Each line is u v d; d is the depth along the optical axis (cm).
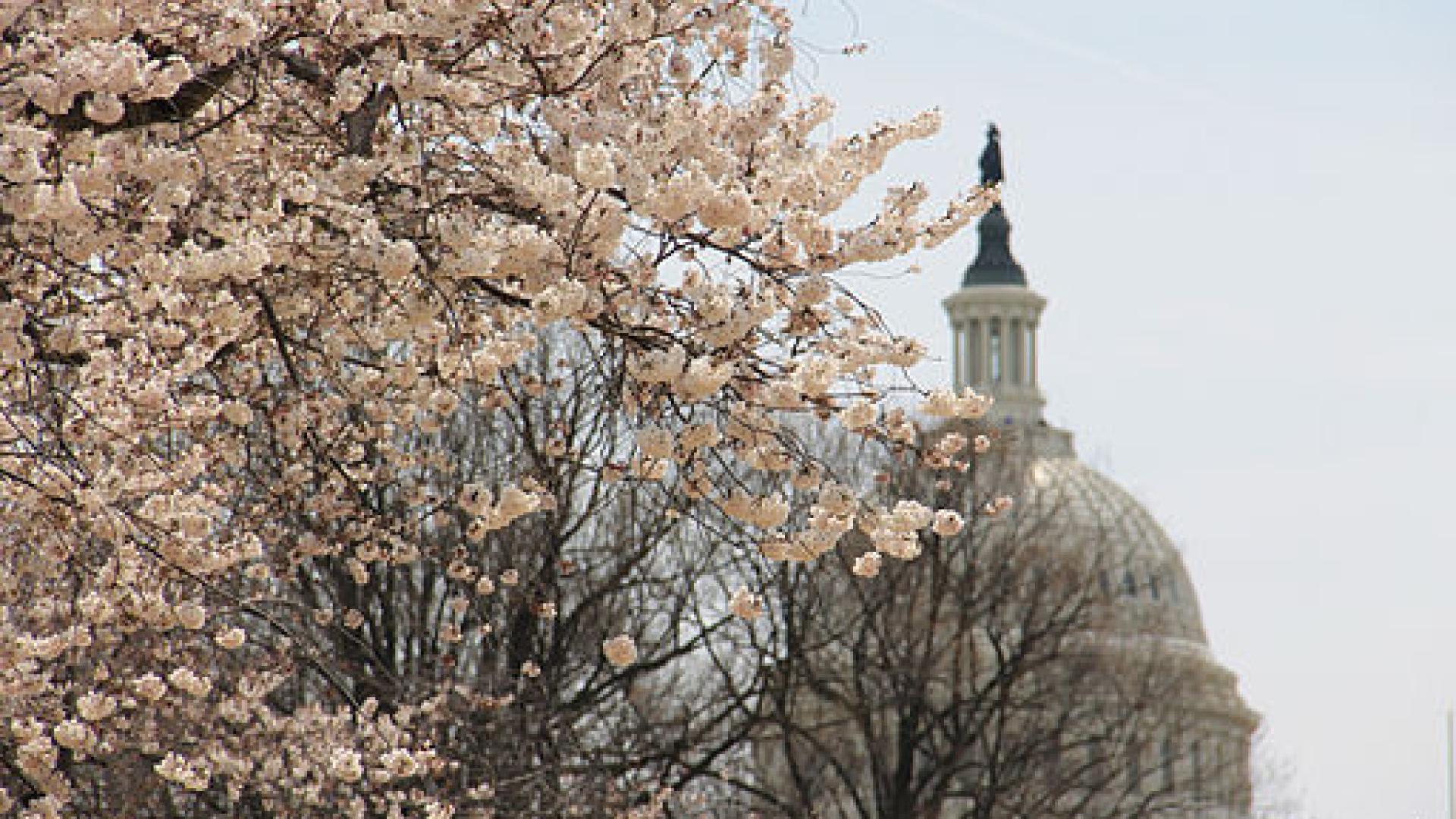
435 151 3195
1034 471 16325
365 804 5206
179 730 4862
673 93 3206
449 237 2756
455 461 6366
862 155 3036
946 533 2906
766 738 10506
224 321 3128
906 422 3102
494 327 3397
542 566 6284
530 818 6378
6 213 2619
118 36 2781
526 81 3059
